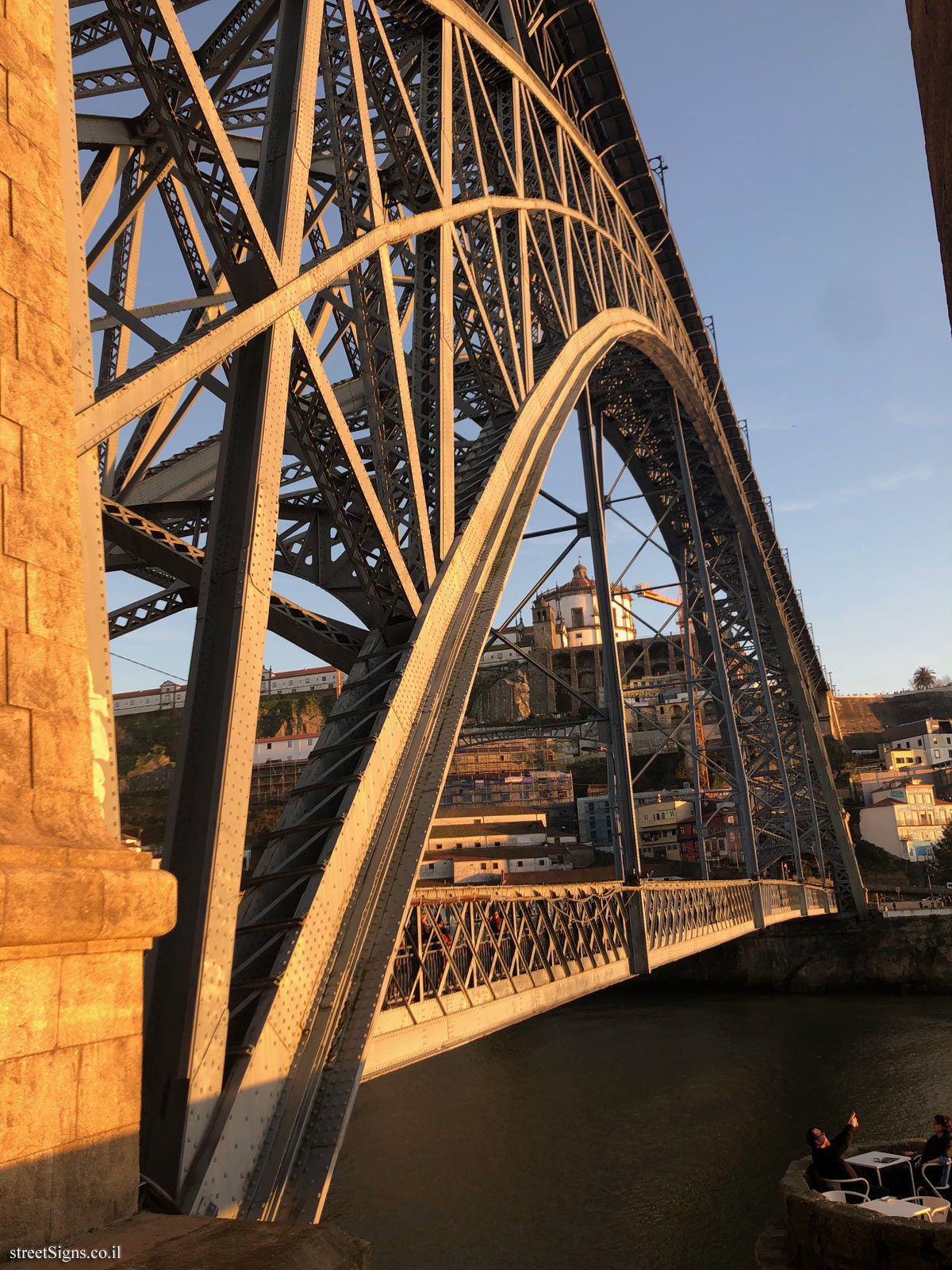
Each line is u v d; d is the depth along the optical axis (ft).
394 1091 118.42
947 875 234.79
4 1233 10.43
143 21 24.41
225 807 22.71
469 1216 75.72
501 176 61.26
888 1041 130.31
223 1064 22.02
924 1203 33.78
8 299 14.12
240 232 27.37
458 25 53.16
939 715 445.78
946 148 12.00
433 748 34.27
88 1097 12.17
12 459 13.70
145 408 20.97
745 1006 168.45
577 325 72.79
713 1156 87.25
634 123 104.53
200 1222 11.68
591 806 266.77
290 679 378.94
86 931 12.23
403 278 44.78
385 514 34.53
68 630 14.35
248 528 25.27
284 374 27.71
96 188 34.94
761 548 157.89
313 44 31.86
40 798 13.06
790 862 195.11
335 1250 10.71
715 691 122.62
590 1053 133.59
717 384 138.51
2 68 14.92
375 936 28.60
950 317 12.70
